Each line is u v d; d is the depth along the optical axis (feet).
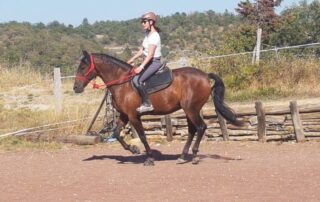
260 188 30.58
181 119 48.93
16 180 34.88
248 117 47.47
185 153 38.81
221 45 83.15
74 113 53.93
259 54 69.10
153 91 37.63
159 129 49.73
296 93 62.75
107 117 49.60
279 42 97.09
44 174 36.55
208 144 47.03
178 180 33.19
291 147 44.09
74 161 41.16
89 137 48.14
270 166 36.58
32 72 85.81
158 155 42.80
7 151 46.03
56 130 51.03
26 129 50.80
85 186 32.53
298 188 30.37
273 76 65.98
